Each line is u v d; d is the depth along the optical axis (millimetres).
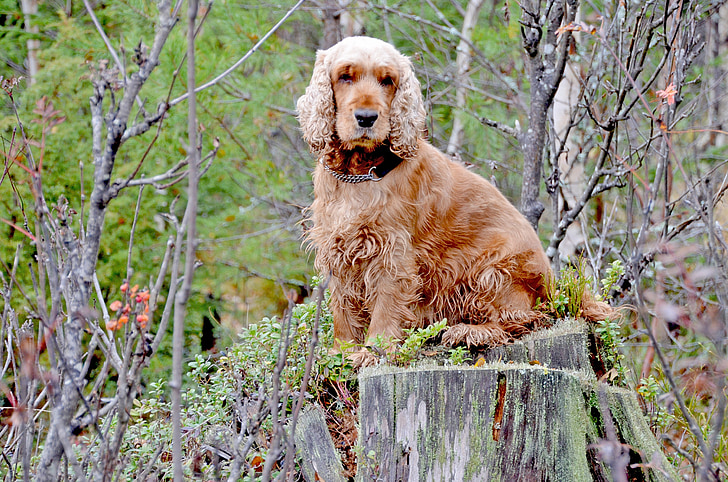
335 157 6051
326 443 5090
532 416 4262
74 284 3578
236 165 11820
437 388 4395
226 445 4953
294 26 16141
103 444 3523
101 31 3539
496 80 15289
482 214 6527
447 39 15086
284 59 11867
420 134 6043
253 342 5699
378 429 4480
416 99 6016
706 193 4352
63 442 3166
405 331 5961
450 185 6480
